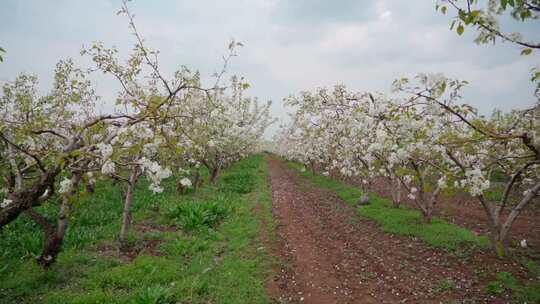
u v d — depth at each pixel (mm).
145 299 4566
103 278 5500
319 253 7531
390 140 6188
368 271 6477
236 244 7660
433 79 4727
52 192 4359
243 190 15375
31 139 5262
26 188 4105
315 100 12070
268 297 5262
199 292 5234
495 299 5090
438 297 5293
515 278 5664
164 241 7676
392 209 11172
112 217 9312
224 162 19844
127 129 4230
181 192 13344
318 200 14039
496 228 6566
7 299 4836
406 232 8531
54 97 8594
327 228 9680
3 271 5559
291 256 7289
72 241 7016
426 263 6727
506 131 5793
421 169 9203
